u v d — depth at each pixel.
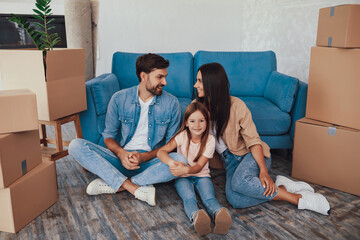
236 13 4.00
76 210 1.63
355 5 1.64
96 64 3.65
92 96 2.04
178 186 1.70
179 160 1.65
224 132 1.75
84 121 2.06
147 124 1.85
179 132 1.76
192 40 3.90
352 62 1.71
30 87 1.74
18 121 1.39
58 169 2.16
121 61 2.57
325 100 1.88
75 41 3.32
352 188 1.79
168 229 1.47
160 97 1.83
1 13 3.47
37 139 1.61
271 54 2.74
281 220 1.55
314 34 3.00
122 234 1.43
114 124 1.87
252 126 1.72
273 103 2.40
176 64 2.62
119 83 2.57
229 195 1.66
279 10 3.44
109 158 1.79
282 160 2.38
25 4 3.53
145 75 1.74
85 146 1.70
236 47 4.14
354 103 1.73
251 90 2.68
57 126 1.83
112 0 3.51
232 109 1.72
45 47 1.93
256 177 1.60
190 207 1.52
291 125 2.24
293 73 3.34
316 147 1.88
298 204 1.62
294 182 1.74
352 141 1.74
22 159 1.47
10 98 1.36
